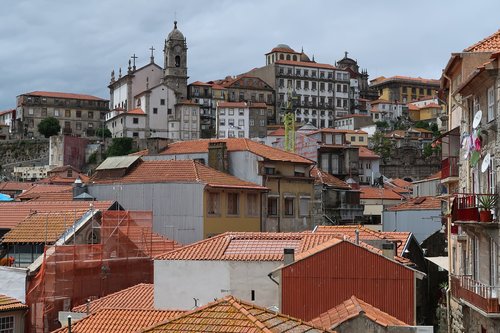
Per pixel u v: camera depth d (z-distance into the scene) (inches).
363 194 4220.0
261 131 7746.1
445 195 1974.7
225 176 2694.4
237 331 903.1
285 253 1389.0
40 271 1879.9
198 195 2484.0
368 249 1341.0
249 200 2689.5
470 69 1528.1
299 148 4872.0
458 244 1779.0
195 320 954.7
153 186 2546.8
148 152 3110.2
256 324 912.9
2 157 7844.5
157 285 1528.1
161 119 7519.7
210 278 1493.6
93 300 1820.9
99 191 2637.8
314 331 965.2
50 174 5994.1
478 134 1440.7
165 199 2524.6
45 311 1867.6
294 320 987.3
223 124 7682.1
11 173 7313.0
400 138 7593.5
